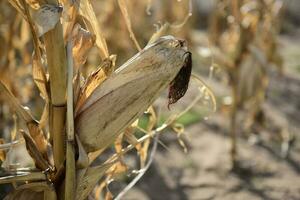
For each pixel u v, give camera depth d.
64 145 1.45
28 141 1.49
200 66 6.04
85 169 1.43
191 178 3.68
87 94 1.45
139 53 1.40
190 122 4.56
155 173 3.69
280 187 3.64
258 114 4.40
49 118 1.48
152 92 1.39
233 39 4.04
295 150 4.25
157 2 6.13
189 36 5.85
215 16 4.11
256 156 4.09
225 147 4.21
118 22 4.57
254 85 3.96
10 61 3.18
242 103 4.03
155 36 1.64
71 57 1.37
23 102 3.65
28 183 1.46
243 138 4.41
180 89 1.39
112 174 1.83
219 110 4.85
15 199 1.50
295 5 8.88
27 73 3.62
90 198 1.64
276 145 4.32
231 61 3.85
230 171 3.82
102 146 1.44
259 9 3.77
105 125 1.41
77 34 1.45
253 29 3.79
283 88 5.69
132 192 3.42
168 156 3.95
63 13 1.40
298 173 3.87
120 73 1.40
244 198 3.47
